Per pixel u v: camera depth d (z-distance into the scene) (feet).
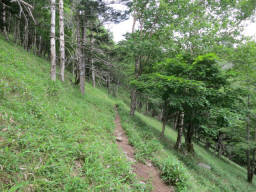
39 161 7.70
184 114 34.01
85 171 8.67
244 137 43.78
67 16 32.78
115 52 38.17
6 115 9.91
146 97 56.03
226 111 25.58
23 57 31.35
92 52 33.55
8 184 5.85
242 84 32.17
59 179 6.99
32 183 6.29
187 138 38.68
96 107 34.35
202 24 34.27
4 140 7.90
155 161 17.26
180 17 36.11
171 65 29.22
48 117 13.56
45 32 51.06
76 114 20.26
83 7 28.66
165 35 37.09
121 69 45.39
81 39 32.96
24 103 13.23
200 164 32.14
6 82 14.44
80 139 12.50
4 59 22.27
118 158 12.21
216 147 80.74
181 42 36.09
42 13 48.91
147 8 38.91
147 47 34.06
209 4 38.86
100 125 21.77
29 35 53.57
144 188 10.98
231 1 36.40
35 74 25.48
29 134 9.23
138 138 23.02
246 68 33.09
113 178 9.38
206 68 26.78
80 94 34.37
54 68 26.16
